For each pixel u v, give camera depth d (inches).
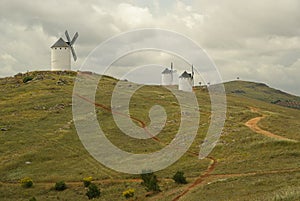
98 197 2273.6
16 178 2659.9
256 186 1900.8
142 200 2128.4
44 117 4033.0
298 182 1872.5
